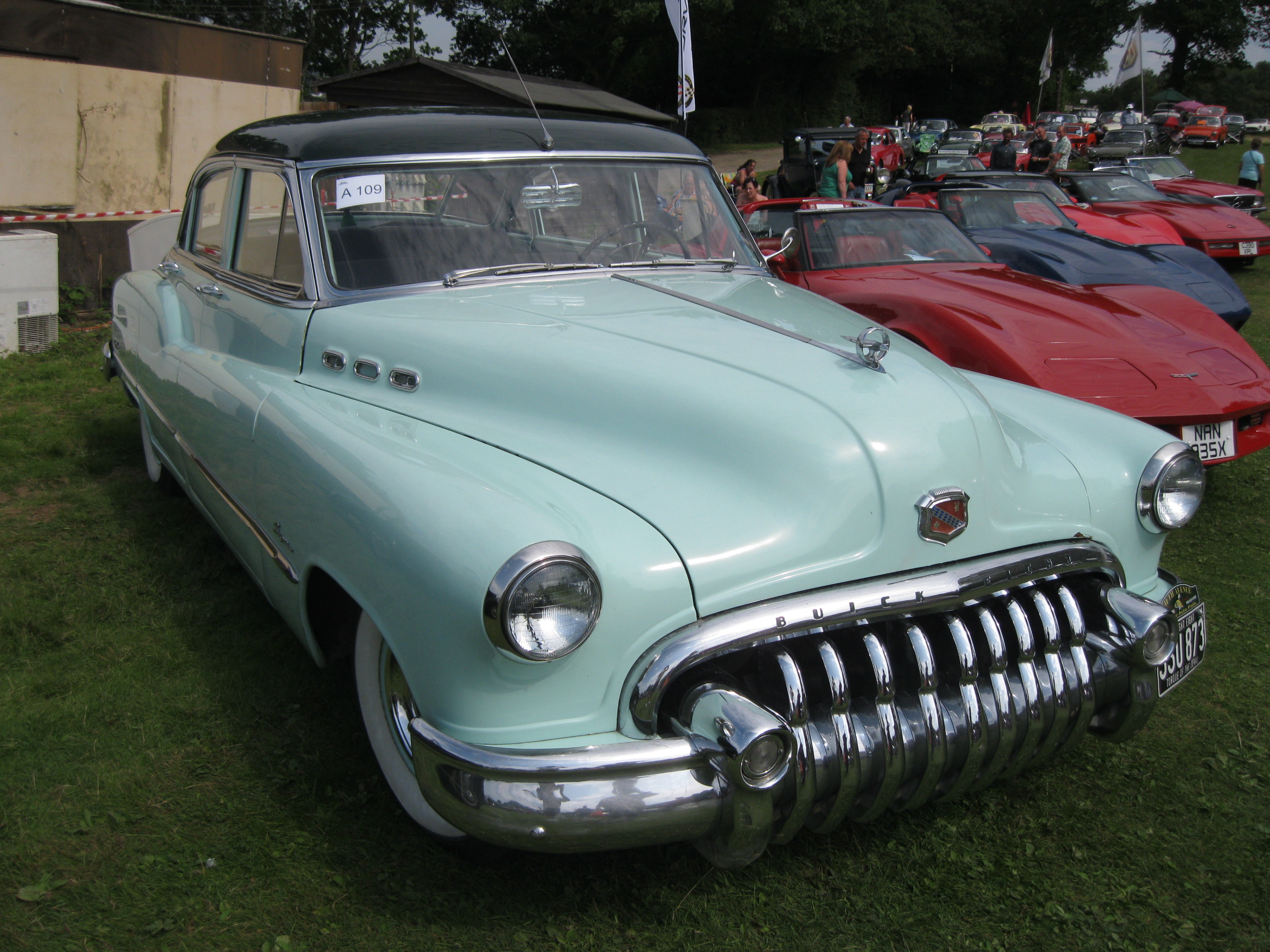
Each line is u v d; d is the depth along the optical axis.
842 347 2.51
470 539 1.83
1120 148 30.17
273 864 2.29
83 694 2.93
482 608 1.75
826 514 2.07
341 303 2.86
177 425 3.53
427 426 2.41
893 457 2.14
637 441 2.24
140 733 2.76
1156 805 2.60
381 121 3.17
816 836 2.47
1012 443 2.51
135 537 4.12
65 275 9.01
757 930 2.16
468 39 34.91
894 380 2.35
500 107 3.54
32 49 8.90
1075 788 2.67
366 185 2.97
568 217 3.19
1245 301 7.12
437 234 3.01
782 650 2.03
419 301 2.85
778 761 1.90
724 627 1.92
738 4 40.12
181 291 3.86
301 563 2.40
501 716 1.86
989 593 2.18
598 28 34.53
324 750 2.71
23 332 7.43
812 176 15.89
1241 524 4.65
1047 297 5.15
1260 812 2.57
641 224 3.33
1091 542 2.42
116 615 3.45
